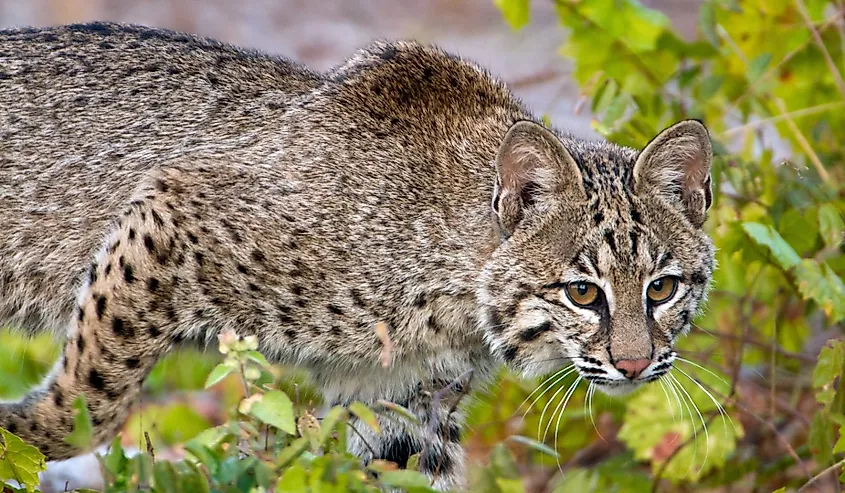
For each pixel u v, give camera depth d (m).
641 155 9.83
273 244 9.99
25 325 10.78
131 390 10.19
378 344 10.16
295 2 27.75
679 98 13.65
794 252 11.45
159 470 7.51
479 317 10.17
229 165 10.18
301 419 8.22
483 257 10.05
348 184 10.13
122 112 10.62
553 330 9.83
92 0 24.69
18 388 13.14
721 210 12.12
